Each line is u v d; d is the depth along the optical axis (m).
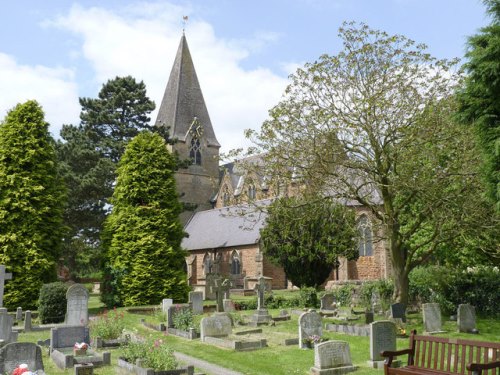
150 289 28.34
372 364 12.66
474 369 8.26
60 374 11.91
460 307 18.72
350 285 31.34
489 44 11.87
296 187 23.38
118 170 31.25
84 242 45.88
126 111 45.66
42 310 21.80
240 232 52.00
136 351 12.52
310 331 15.82
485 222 19.34
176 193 31.44
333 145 19.33
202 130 68.94
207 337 17.17
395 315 19.95
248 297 36.50
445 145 19.14
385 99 18.70
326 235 28.48
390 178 19.30
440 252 25.62
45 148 27.98
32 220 26.14
